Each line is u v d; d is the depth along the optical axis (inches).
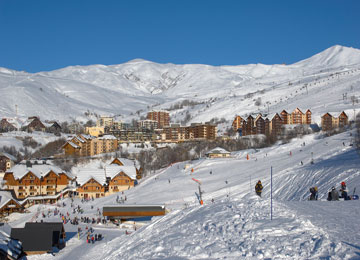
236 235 952.9
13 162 6382.9
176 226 1185.4
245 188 3659.0
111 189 5191.9
